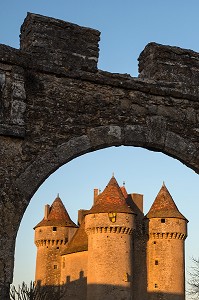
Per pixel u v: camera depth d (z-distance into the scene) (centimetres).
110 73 1257
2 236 1090
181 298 5584
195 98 1322
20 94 1163
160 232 5688
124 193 6444
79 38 1248
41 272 6525
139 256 5778
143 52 1368
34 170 1145
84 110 1219
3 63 1170
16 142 1148
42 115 1182
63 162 1175
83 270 5875
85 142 1201
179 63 1334
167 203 5906
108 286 5062
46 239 6594
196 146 1298
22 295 3628
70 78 1223
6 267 1074
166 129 1280
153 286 5588
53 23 1230
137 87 1270
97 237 5238
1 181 1118
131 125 1248
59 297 5250
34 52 1201
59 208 6906
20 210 1116
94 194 6688
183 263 5725
